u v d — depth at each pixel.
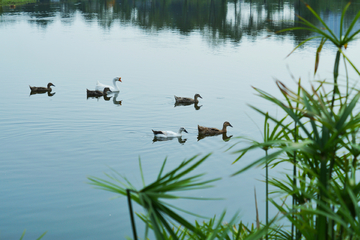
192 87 26.56
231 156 15.70
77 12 73.69
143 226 10.71
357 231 3.51
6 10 73.88
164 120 20.72
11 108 21.72
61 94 25.05
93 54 37.00
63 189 12.92
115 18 66.06
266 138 5.72
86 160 15.43
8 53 36.88
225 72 30.08
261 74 29.17
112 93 25.75
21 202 12.05
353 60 33.03
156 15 70.25
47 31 50.28
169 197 3.60
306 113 4.28
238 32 51.25
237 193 12.50
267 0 92.12
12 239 10.17
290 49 39.25
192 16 68.19
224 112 21.84
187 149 16.84
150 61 34.38
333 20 53.88
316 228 4.84
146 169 14.79
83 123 19.70
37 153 15.95
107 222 10.94
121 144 17.19
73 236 10.29
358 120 3.88
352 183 3.83
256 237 4.09
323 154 4.06
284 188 5.91
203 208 11.62
